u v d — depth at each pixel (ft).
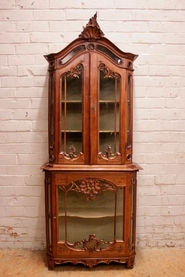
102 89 5.13
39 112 6.09
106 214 5.41
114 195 5.36
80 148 5.15
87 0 5.87
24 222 6.28
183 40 6.00
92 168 5.06
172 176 6.27
